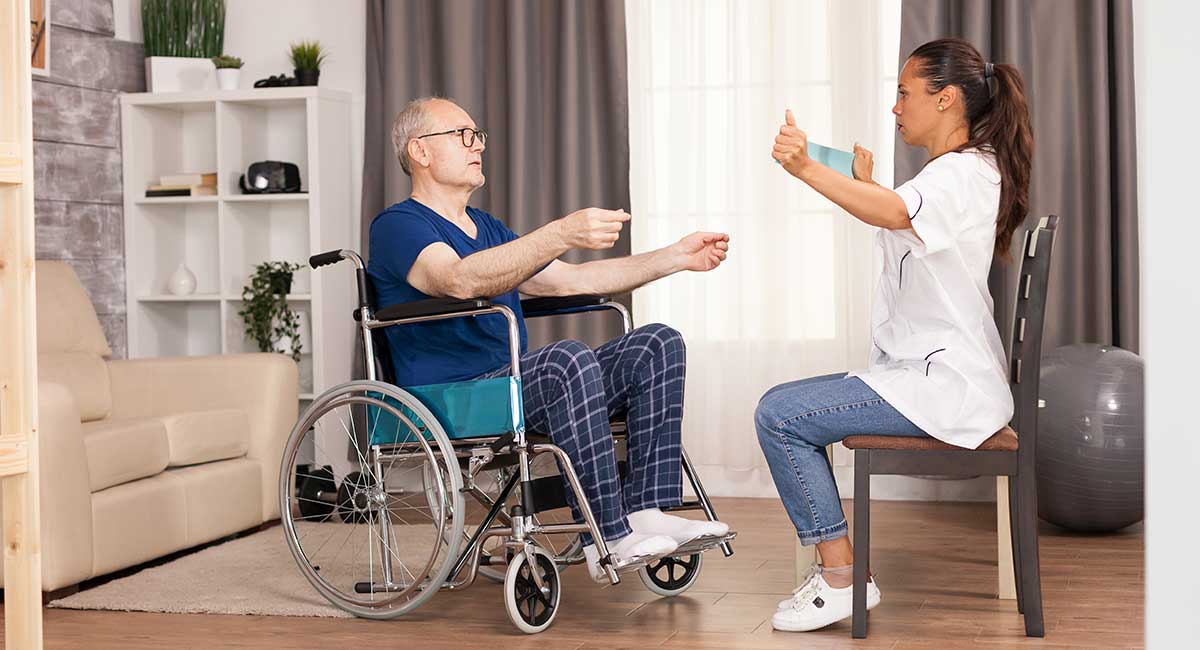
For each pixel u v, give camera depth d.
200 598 2.95
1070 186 3.92
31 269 1.85
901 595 2.85
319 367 4.52
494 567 3.23
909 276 2.47
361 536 3.71
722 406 4.33
